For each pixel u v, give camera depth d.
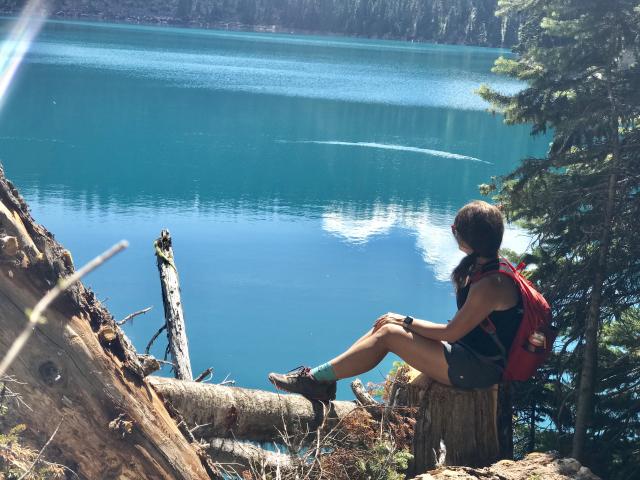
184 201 20.09
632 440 5.92
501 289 3.82
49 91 37.44
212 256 15.29
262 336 11.38
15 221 2.69
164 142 28.27
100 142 27.20
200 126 32.34
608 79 6.48
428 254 16.72
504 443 4.41
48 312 2.76
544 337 3.90
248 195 21.48
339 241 17.28
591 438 6.20
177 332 5.59
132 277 13.32
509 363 3.91
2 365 1.09
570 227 6.55
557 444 6.23
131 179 22.30
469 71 77.56
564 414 6.46
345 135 33.59
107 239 16.00
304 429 4.14
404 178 25.70
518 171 6.91
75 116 31.67
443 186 24.78
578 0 6.38
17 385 2.73
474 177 26.59
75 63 50.53
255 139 30.69
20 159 23.52
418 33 153.12
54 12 130.00
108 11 139.00
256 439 4.10
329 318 12.43
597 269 6.16
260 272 14.51
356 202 21.66
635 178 6.39
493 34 150.75
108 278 13.17
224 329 11.57
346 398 9.22
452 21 152.25
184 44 84.56
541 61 6.63
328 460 3.83
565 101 6.85
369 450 3.96
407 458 3.99
